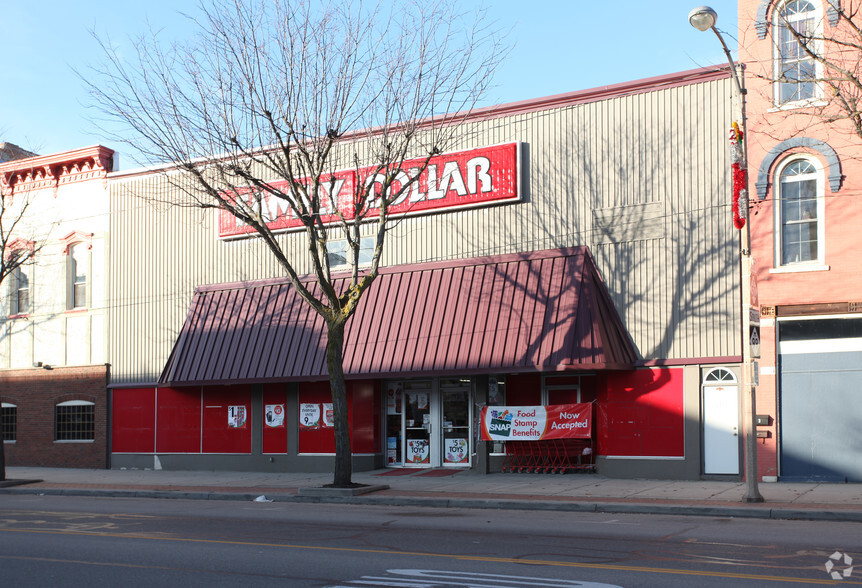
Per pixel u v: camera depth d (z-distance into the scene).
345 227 19.80
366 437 23.92
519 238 22.39
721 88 20.20
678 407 20.14
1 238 27.33
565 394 22.12
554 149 22.12
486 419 22.11
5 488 22.98
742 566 9.45
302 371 23.66
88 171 29.73
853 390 18.58
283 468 25.08
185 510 16.77
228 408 26.23
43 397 29.72
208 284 26.91
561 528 13.05
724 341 19.77
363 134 24.23
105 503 18.86
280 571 9.55
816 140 19.03
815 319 19.00
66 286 29.81
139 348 28.03
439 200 23.27
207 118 19.83
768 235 19.48
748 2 20.02
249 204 21.72
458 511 16.17
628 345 20.78
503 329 21.33
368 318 23.48
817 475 18.78
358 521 14.34
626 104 21.31
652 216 20.78
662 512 15.35
